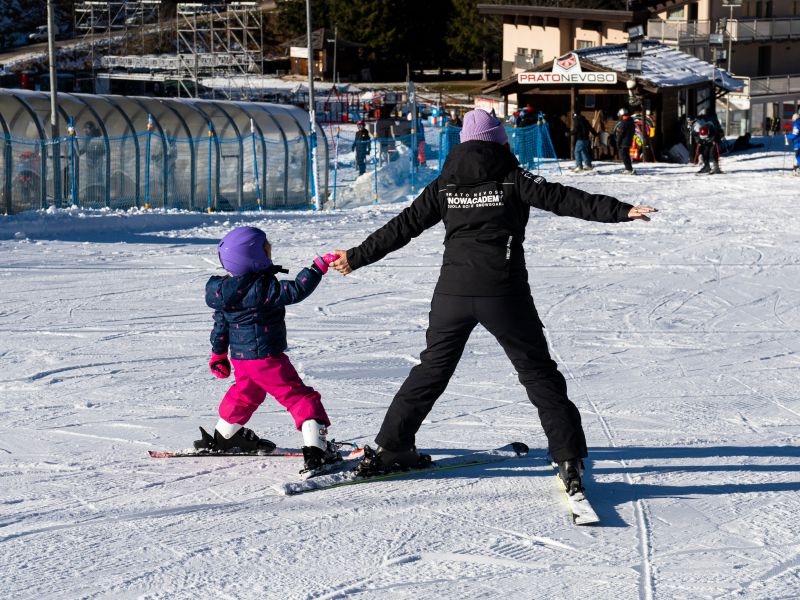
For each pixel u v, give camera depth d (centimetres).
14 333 896
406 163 2642
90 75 6581
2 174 1900
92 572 372
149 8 8062
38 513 438
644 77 3206
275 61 8262
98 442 559
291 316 993
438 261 1362
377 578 367
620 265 1320
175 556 388
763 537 409
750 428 596
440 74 8200
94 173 2047
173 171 2183
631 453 539
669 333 916
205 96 6003
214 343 500
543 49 5312
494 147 454
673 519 432
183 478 491
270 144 2336
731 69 5412
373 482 486
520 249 453
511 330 449
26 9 9681
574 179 2573
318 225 1803
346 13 7812
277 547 398
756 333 917
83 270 1268
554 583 362
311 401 493
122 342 862
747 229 1666
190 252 1441
